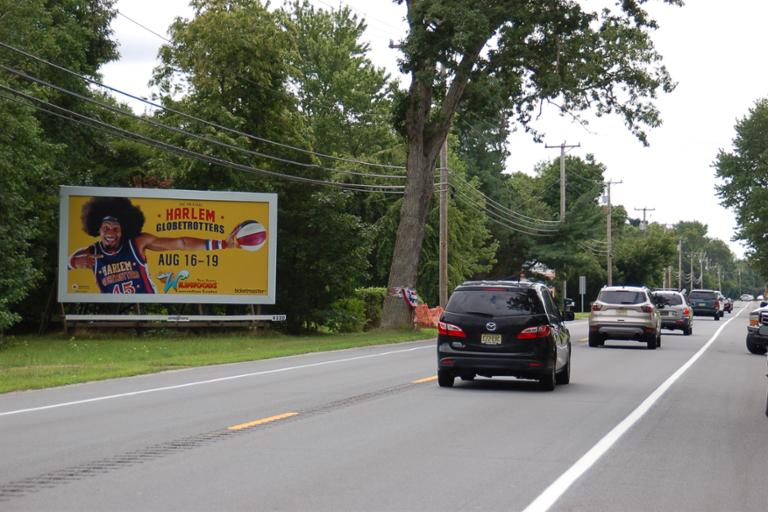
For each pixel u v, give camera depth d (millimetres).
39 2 33250
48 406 15094
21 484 8992
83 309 40719
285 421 13453
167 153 43250
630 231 133625
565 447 11500
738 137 90250
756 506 8461
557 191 118438
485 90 37219
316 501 8367
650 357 28312
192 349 30672
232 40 43969
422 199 41688
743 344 36406
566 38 38188
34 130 30203
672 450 11500
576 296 107562
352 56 78188
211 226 38469
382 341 35500
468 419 13883
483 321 18125
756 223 87062
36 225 35312
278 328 43562
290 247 42781
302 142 45281
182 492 8680
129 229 38031
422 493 8734
